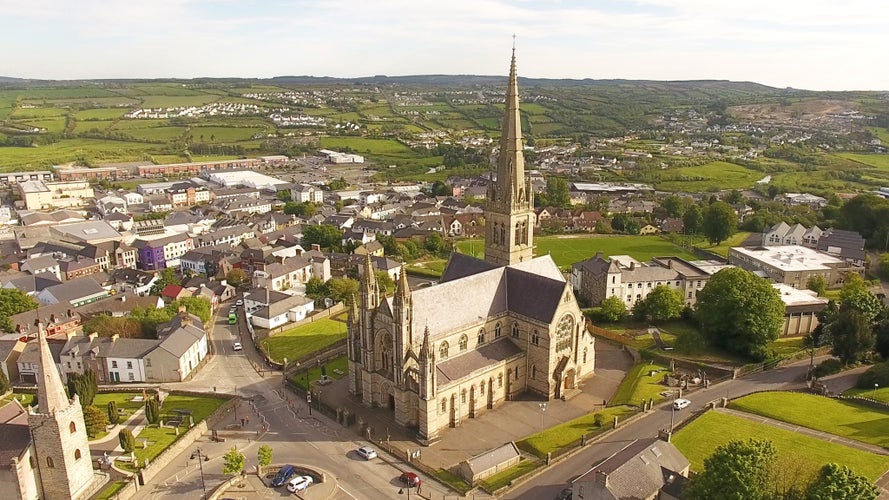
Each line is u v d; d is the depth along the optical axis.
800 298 170.38
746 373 139.00
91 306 184.75
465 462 100.69
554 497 95.38
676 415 118.88
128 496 98.31
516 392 131.75
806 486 76.81
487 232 143.00
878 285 199.62
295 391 136.25
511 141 132.62
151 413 119.56
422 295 118.94
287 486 100.25
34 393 141.00
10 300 173.38
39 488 95.25
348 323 128.38
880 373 128.00
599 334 166.25
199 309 180.12
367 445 112.75
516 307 132.25
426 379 109.38
